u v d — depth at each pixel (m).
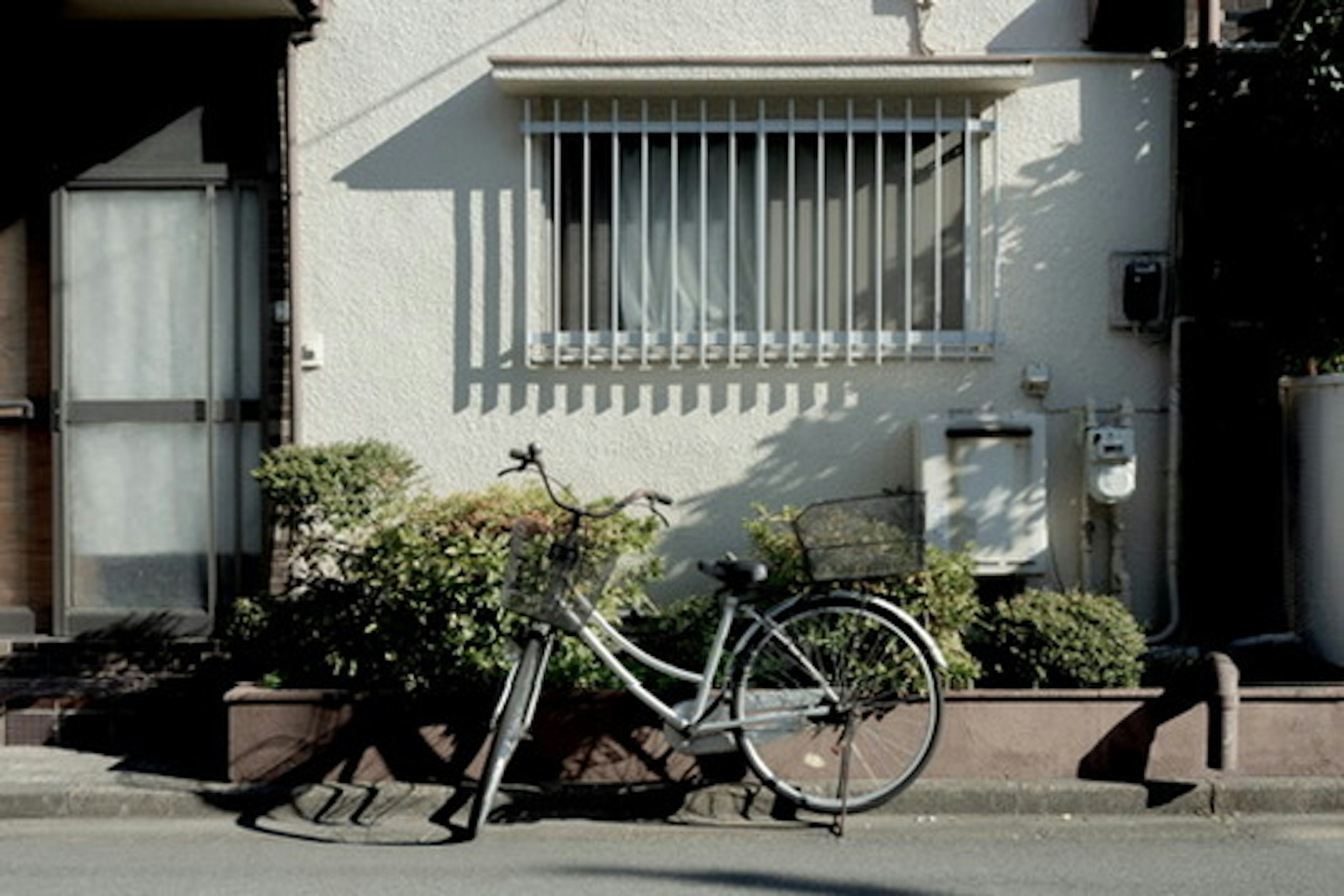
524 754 5.91
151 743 6.62
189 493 7.25
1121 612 6.21
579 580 5.55
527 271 7.13
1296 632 6.89
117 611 7.20
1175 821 5.67
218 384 7.23
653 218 7.23
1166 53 7.05
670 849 5.40
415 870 5.12
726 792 5.79
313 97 7.15
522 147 7.15
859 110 7.14
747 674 5.68
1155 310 7.04
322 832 5.62
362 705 5.91
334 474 6.23
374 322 7.16
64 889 4.91
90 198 7.23
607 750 5.91
